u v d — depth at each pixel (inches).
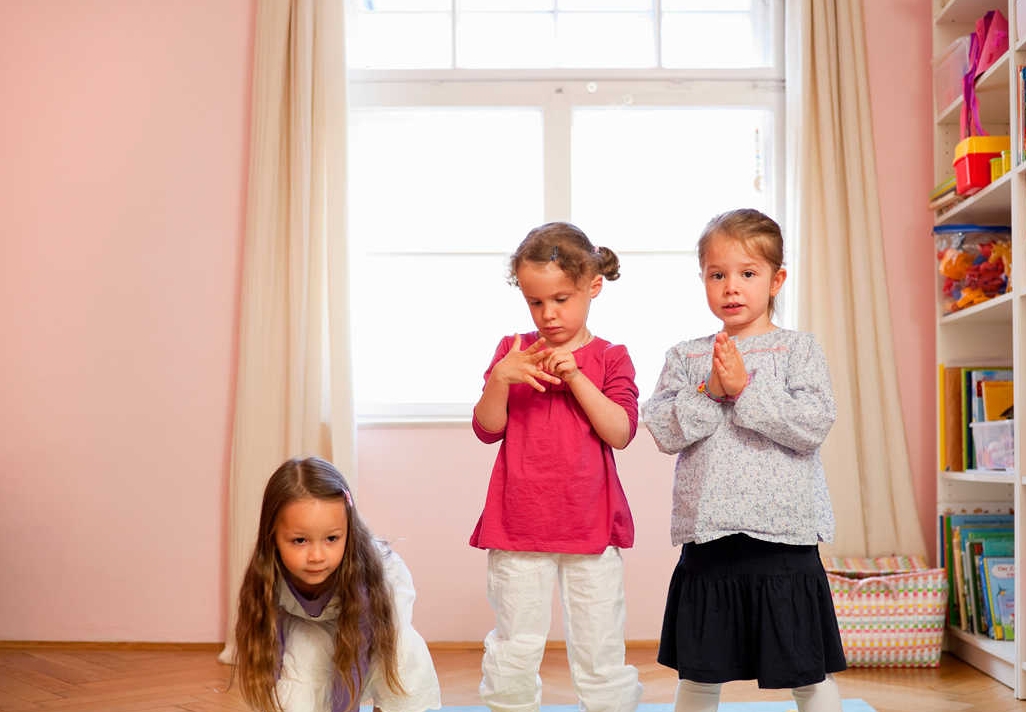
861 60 119.9
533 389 73.8
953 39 118.0
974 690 95.7
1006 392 107.6
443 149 129.7
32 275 124.9
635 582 119.3
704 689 70.1
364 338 128.1
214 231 124.2
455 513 121.3
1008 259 108.4
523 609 71.1
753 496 67.5
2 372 124.3
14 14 127.0
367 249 128.6
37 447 123.3
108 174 125.3
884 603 105.4
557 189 126.1
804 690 68.9
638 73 126.6
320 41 120.6
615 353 75.4
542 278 70.7
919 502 119.0
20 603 122.2
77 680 103.1
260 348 118.4
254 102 121.0
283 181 121.1
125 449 123.0
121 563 122.0
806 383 70.1
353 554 66.9
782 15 127.3
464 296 128.3
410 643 69.9
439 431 122.3
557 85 126.7
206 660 113.6
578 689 71.1
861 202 117.9
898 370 120.1
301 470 65.0
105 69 126.0
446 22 129.5
